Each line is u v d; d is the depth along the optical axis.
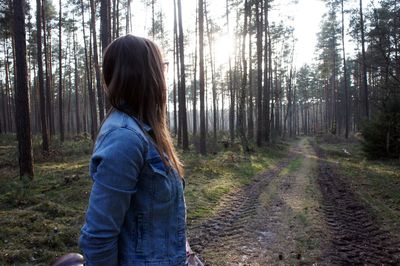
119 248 1.37
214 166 17.11
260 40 31.20
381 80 28.98
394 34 17.94
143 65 1.48
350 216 9.16
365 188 12.93
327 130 74.62
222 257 6.50
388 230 7.84
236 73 46.22
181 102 24.39
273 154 28.09
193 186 12.82
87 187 11.22
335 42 50.91
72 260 2.22
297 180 15.55
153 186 1.39
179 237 1.48
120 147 1.32
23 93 13.12
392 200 10.62
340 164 21.58
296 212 9.65
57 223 7.67
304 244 7.10
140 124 1.42
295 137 68.69
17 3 12.87
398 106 21.83
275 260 6.34
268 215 9.42
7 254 5.89
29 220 7.63
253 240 7.41
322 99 89.56
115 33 30.38
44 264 5.80
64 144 26.36
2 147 26.58
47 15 39.59
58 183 12.15
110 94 1.48
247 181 14.92
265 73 35.72
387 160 21.58
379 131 22.16
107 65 1.52
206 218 9.11
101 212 1.27
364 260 6.26
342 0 42.94
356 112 63.53
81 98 79.62
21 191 10.30
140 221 1.38
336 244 7.07
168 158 1.47
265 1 32.44
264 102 35.81
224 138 36.78
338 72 60.28
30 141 13.32
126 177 1.31
